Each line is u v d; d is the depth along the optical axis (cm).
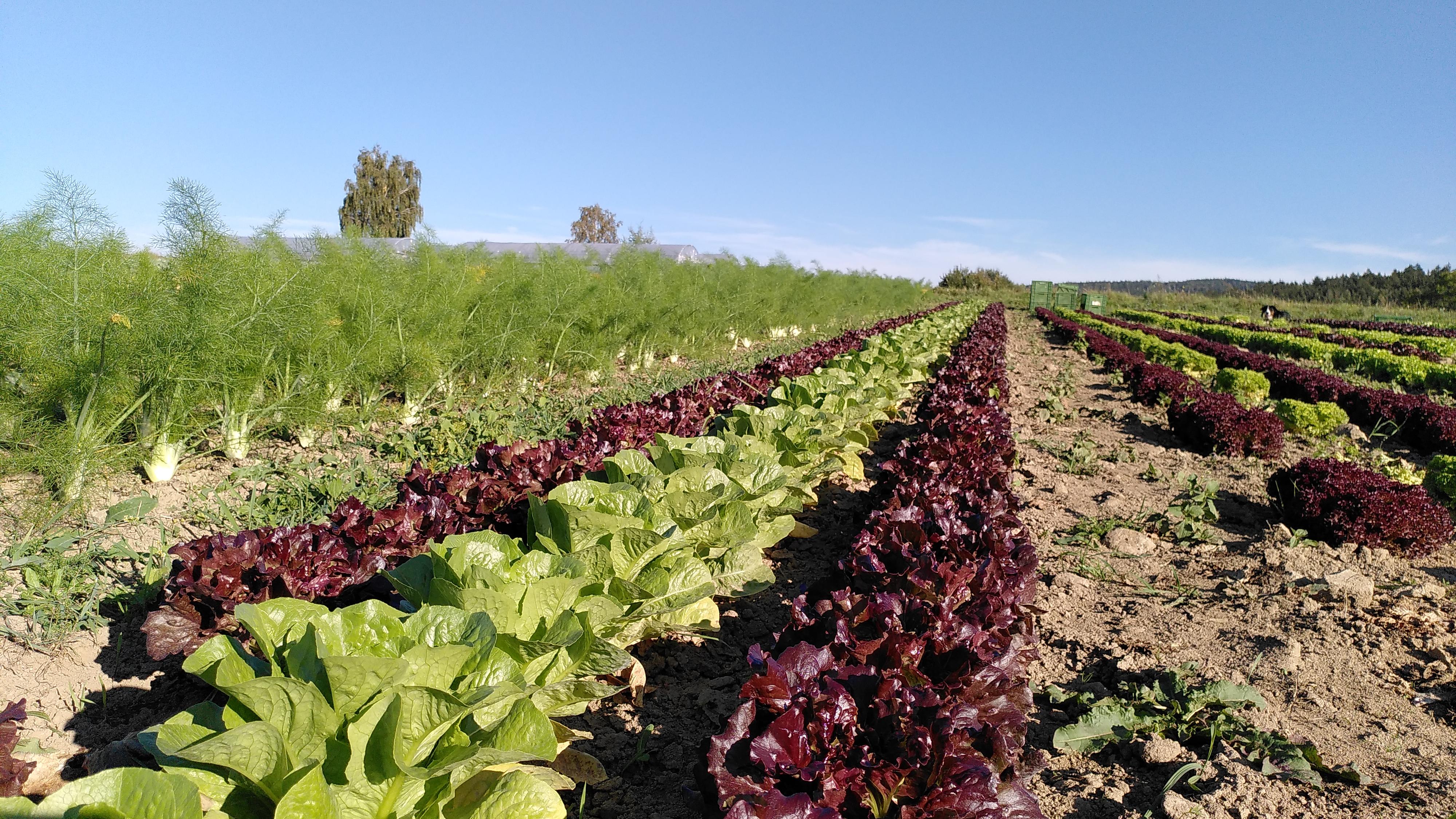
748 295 2400
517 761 251
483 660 242
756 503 512
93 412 648
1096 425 1266
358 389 1083
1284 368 1750
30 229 711
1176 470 967
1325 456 1059
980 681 309
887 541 437
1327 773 366
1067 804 350
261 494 654
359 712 218
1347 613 546
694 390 955
